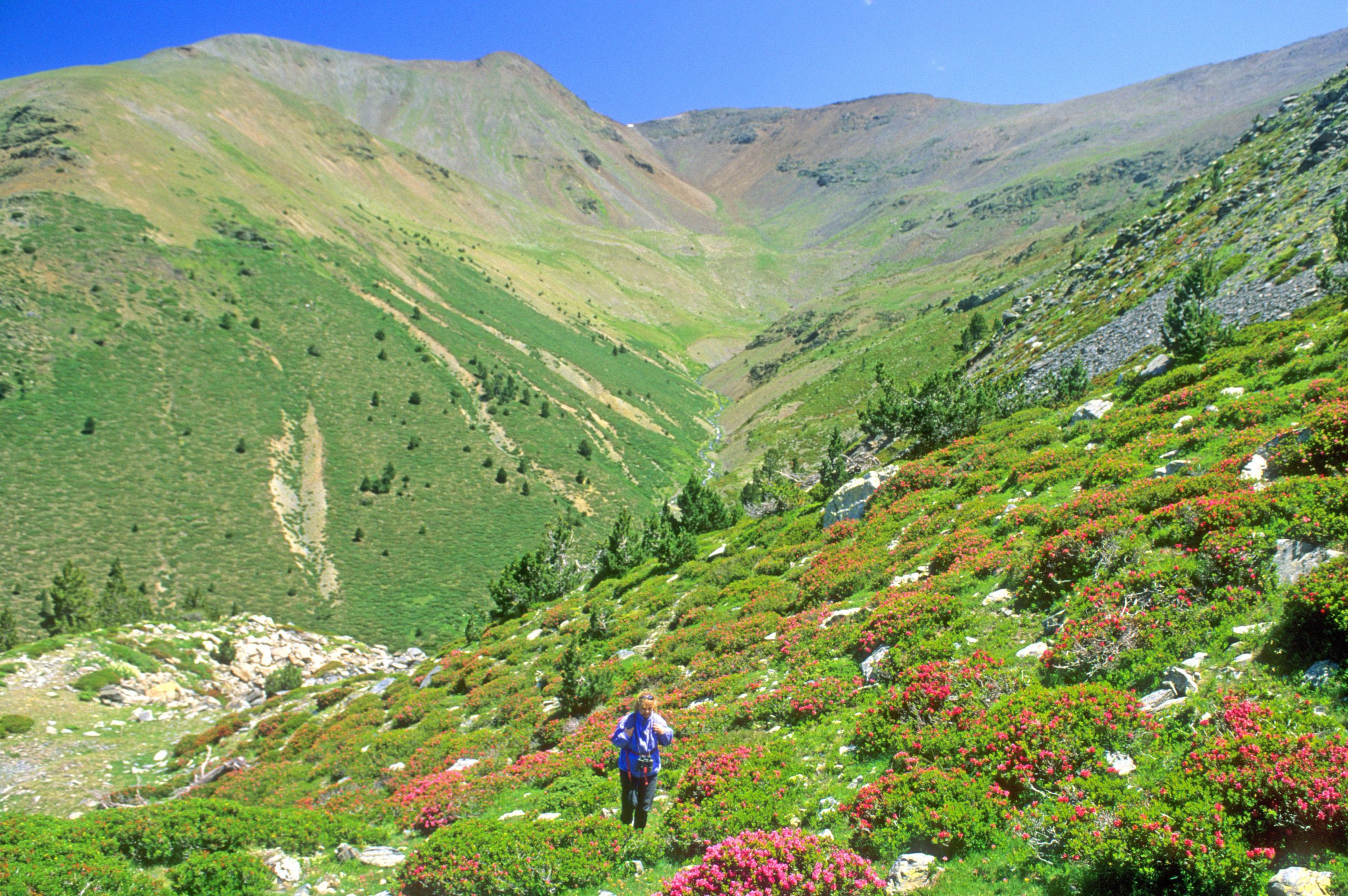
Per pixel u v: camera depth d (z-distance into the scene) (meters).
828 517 28.78
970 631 13.13
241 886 11.02
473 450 148.62
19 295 126.31
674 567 33.28
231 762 26.33
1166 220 73.56
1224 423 17.50
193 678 44.34
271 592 94.19
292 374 147.00
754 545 31.05
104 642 42.72
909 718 10.68
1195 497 13.22
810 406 159.62
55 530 89.12
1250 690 7.95
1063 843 6.97
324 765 23.08
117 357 125.69
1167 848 6.05
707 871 8.05
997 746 8.75
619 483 158.00
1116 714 8.42
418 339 189.12
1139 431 20.36
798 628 17.41
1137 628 10.18
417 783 17.20
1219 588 10.16
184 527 99.75
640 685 19.17
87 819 13.59
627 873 9.54
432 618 96.94
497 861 10.04
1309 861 5.81
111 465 104.12
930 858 7.51
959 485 24.05
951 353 142.00
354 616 93.94
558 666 24.94
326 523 113.25
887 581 18.69
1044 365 57.94
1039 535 15.49
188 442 116.44
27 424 103.62
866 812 8.55
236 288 167.50
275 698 39.25
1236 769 6.60
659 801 11.54
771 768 10.90
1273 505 11.05
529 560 42.62
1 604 73.75
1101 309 63.22
